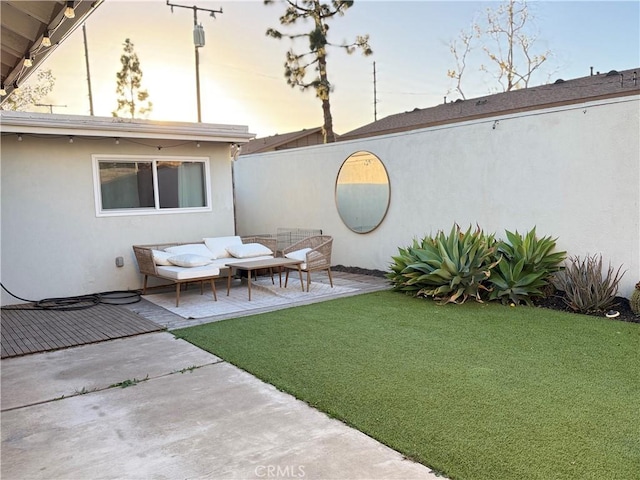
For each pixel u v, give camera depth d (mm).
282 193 10836
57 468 2404
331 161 9445
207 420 2889
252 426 2783
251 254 7727
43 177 6863
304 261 7113
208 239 7980
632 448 2379
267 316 5496
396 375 3502
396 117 19703
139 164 7676
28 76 5066
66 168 7023
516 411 2836
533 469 2209
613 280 5555
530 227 6352
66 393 3404
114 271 7469
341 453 2441
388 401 3043
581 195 5789
